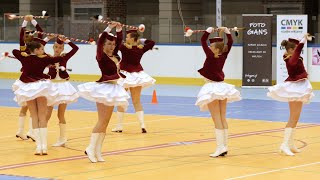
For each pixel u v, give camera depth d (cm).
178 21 3400
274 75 3123
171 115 2120
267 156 1383
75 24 3534
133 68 1742
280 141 1579
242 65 3103
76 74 3531
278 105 2412
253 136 1658
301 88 1385
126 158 1370
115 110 2259
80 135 1692
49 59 1421
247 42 3056
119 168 1263
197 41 3316
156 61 3356
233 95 1388
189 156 1390
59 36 1469
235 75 3162
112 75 1324
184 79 3288
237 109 2291
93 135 1330
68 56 1479
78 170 1246
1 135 1703
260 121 1959
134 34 1747
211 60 1391
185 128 1819
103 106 1325
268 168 1253
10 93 2936
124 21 3600
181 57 3291
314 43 3100
